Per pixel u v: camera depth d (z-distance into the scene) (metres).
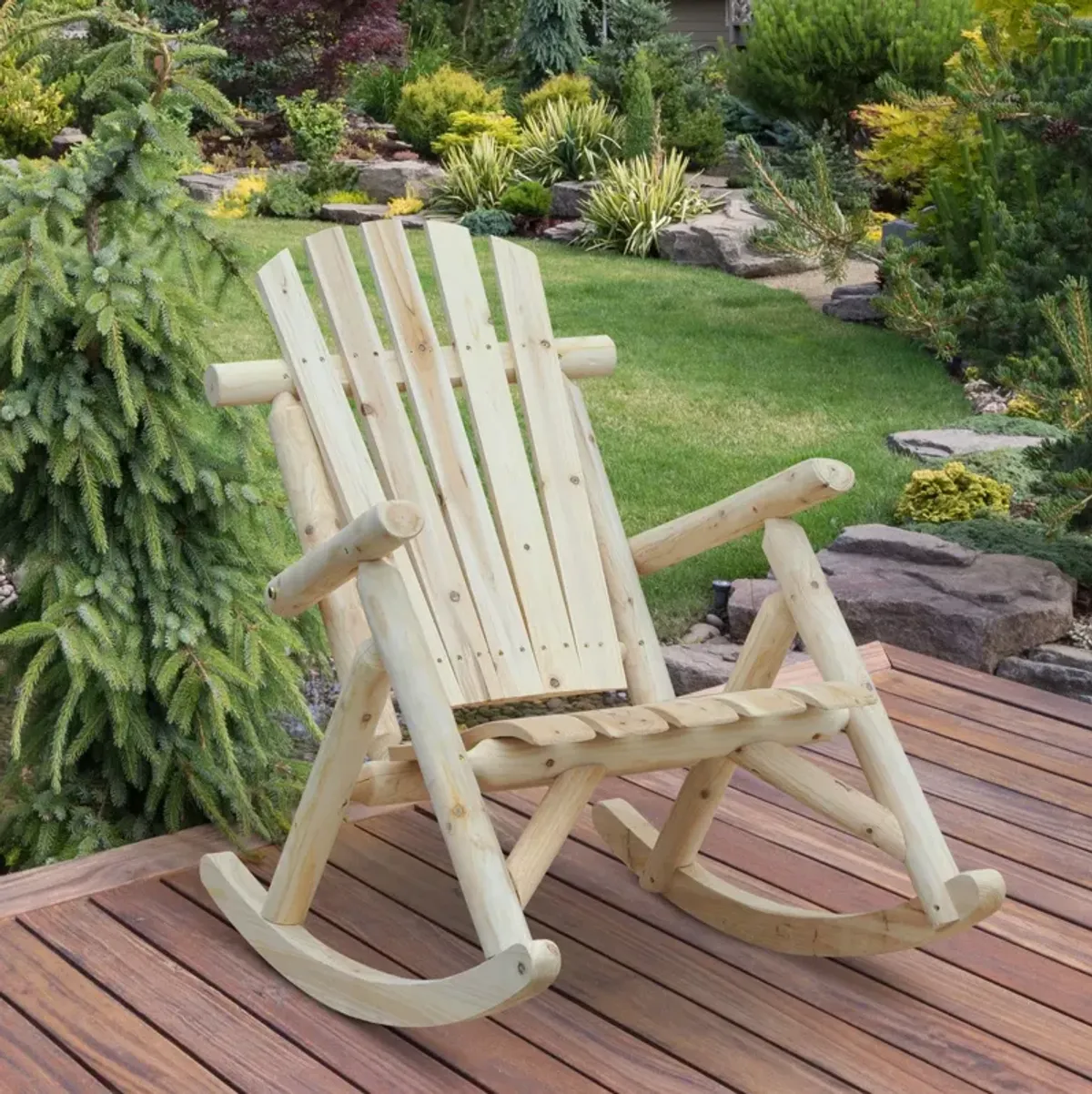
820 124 10.83
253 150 11.91
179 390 2.51
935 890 1.93
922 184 8.20
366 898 2.32
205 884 2.24
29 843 2.68
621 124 11.34
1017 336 4.29
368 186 11.47
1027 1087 1.87
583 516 2.36
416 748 1.83
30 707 2.68
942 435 5.29
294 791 2.69
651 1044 1.95
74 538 2.54
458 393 5.67
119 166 2.49
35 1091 1.83
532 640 2.22
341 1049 1.93
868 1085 1.87
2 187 2.47
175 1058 1.90
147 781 2.70
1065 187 4.56
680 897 2.30
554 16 13.99
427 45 14.84
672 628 3.89
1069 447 3.93
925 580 3.75
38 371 2.47
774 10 10.65
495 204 10.91
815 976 2.13
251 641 2.56
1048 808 2.72
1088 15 5.80
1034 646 3.60
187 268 2.55
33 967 2.11
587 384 6.34
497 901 1.76
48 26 2.48
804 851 2.52
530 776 1.88
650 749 1.92
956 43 9.88
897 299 4.21
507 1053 1.92
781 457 5.24
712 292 8.42
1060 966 2.17
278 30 12.99
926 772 2.88
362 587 1.87
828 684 1.97
